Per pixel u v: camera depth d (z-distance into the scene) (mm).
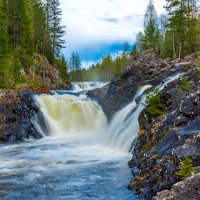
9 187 12852
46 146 22734
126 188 12047
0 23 50969
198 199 7977
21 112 27797
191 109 12438
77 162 16859
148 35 93562
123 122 22484
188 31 64312
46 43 76688
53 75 63938
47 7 82062
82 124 30516
